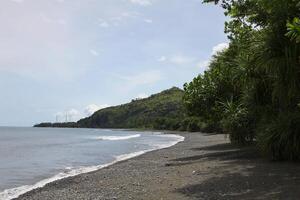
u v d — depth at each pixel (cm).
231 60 2625
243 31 1842
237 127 2311
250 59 1491
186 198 1090
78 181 1697
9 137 8544
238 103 2469
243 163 1673
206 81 3088
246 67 1716
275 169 1423
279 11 1221
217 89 3008
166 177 1547
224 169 1555
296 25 814
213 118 3111
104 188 1433
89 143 5700
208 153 2564
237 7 1648
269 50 1267
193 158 2297
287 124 1549
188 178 1440
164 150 3369
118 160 2809
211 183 1270
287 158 1597
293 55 1198
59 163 2752
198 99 3080
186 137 6531
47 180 1903
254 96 1838
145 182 1476
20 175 2136
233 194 1078
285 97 1349
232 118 2328
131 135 9644
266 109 1780
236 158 1927
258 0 1334
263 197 1009
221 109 2812
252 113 1905
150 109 18788
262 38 1321
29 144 5541
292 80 1237
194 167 1761
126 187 1399
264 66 1288
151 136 8419
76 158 3127
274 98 1548
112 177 1744
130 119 19712
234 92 2814
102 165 2520
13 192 1574
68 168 2419
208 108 3073
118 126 19938
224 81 2923
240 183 1218
